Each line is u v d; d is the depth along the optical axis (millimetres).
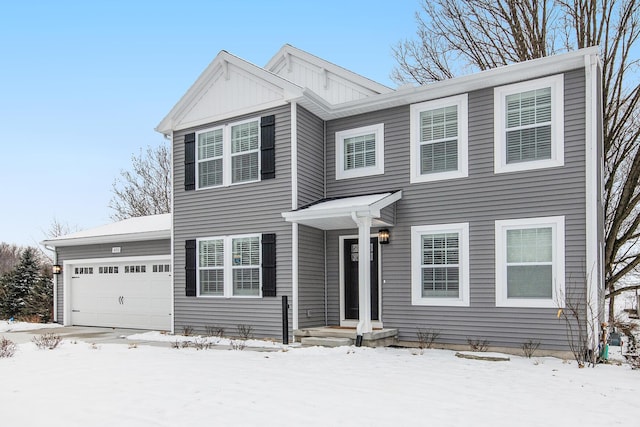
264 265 11289
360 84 12531
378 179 11195
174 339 11828
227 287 11875
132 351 9656
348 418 4996
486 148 9875
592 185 8742
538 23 15328
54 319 16688
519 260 9375
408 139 10844
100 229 17016
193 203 12648
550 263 9070
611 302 14406
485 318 9594
